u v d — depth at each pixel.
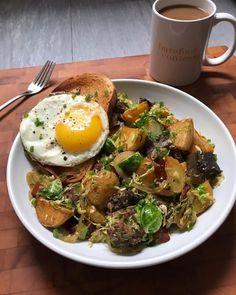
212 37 0.59
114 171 0.28
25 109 0.38
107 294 0.24
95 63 0.44
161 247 0.24
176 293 0.24
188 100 0.34
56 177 0.29
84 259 0.22
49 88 0.40
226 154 0.29
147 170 0.27
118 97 0.35
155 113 0.32
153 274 0.25
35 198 0.27
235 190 0.25
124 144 0.30
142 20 0.64
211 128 0.32
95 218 0.26
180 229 0.25
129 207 0.26
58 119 0.31
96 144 0.30
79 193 0.27
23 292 0.24
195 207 0.26
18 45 0.59
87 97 0.32
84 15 0.65
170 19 0.35
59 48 0.57
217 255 0.26
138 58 0.45
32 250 0.26
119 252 0.24
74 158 0.29
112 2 0.68
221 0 0.69
